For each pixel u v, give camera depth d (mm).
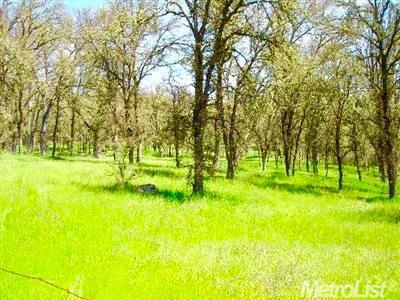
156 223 14344
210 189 25938
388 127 34000
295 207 22469
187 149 25297
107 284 8289
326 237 14703
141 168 36906
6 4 56344
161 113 52844
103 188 21281
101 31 48406
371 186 45500
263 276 9578
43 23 60719
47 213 13727
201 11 24203
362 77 35375
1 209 13828
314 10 36938
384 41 34469
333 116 41594
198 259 10570
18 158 43812
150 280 8797
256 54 28828
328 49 38688
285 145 46312
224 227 15008
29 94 66000
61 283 8188
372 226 17391
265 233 14602
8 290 7559
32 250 9992
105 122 68312
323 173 60094
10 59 45469
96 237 11688
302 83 38406
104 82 54375
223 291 8539
